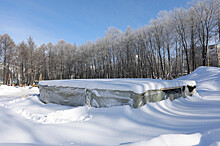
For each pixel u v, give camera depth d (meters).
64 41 36.78
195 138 1.90
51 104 4.92
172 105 4.21
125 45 27.62
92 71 35.38
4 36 25.73
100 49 31.16
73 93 4.41
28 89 19.62
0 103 5.64
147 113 3.20
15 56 26.53
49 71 34.59
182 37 19.42
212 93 7.00
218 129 2.03
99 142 1.93
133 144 1.68
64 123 2.76
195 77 12.06
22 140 1.97
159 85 4.03
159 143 1.72
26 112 3.59
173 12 20.03
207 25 17.53
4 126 2.53
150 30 22.55
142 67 26.75
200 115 3.15
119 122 2.72
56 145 1.81
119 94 3.41
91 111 3.49
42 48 33.56
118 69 30.30
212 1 16.94
